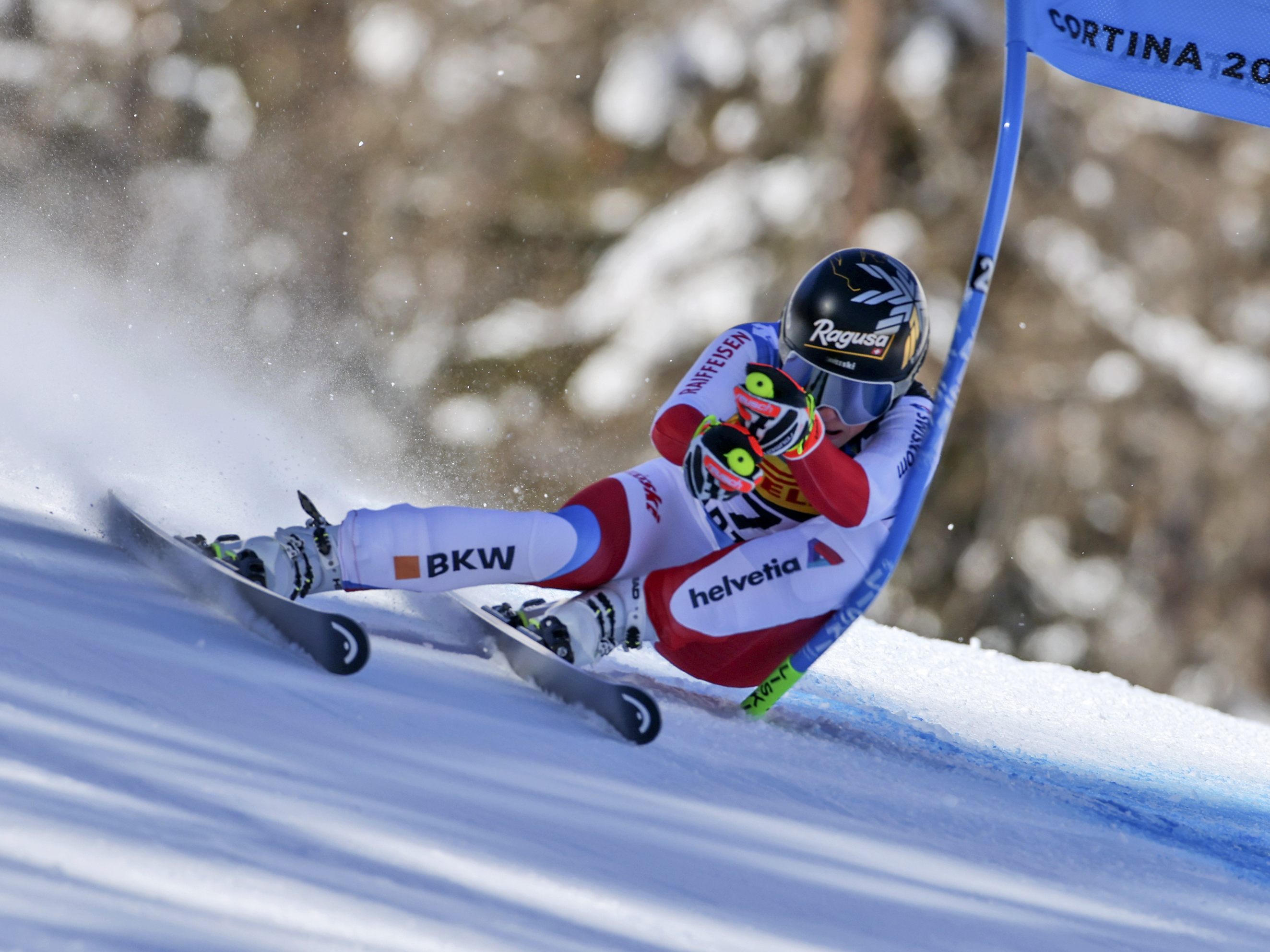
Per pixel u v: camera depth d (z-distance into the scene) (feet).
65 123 256.52
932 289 215.31
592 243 239.71
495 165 238.27
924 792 36.09
